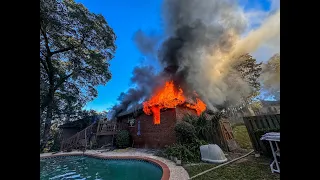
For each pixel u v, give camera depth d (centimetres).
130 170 763
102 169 811
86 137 1464
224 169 596
